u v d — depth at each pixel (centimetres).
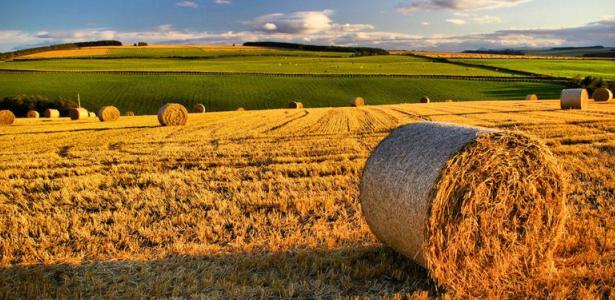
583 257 617
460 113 2881
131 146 1758
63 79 7125
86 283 584
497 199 569
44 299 544
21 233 777
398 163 594
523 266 591
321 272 600
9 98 5356
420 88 6366
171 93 6112
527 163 579
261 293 545
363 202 652
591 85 5784
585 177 1056
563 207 600
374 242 707
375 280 583
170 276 595
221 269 616
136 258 662
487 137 557
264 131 2197
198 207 920
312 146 1634
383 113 3144
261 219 823
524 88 6072
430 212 538
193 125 2628
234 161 1387
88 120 3522
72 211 895
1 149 1739
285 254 651
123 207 923
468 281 563
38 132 2394
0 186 1101
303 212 855
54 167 1352
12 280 596
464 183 551
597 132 1742
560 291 540
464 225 554
